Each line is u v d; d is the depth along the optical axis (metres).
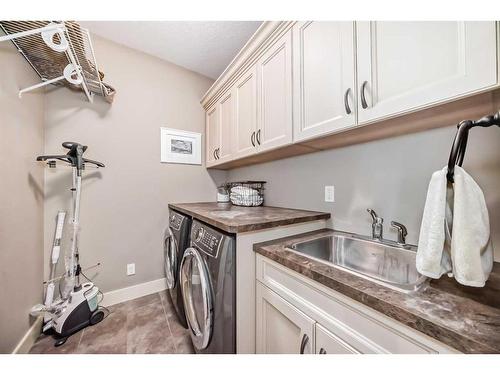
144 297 2.02
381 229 1.05
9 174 1.17
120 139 1.95
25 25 1.13
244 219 1.09
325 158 1.40
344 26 0.90
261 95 1.41
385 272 0.99
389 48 0.75
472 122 0.54
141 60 2.06
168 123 2.23
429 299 0.52
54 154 1.66
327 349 0.65
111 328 1.55
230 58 2.16
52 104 1.66
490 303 0.50
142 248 2.06
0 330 1.10
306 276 0.71
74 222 1.56
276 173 1.84
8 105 1.18
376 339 0.54
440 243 0.55
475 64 0.56
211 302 1.01
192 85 2.39
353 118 0.86
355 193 1.22
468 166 0.81
